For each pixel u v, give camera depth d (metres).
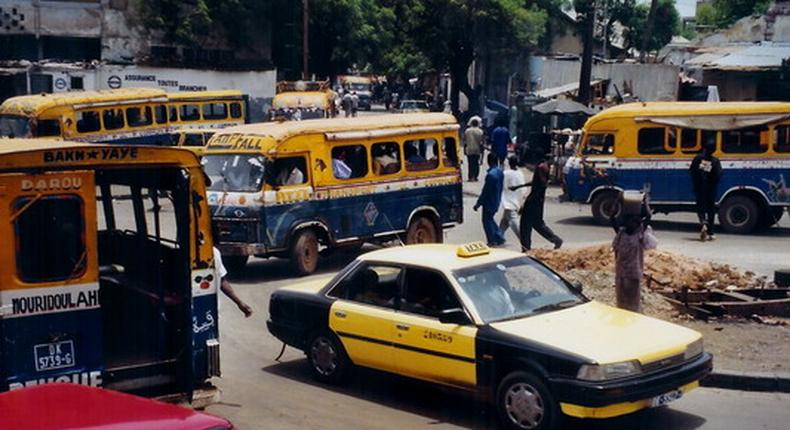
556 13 56.50
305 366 11.30
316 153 16.84
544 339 8.60
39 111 27.53
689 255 18.12
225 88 44.56
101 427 5.19
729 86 43.72
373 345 9.88
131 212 9.12
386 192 17.89
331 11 54.12
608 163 22.17
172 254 8.75
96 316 7.87
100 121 28.83
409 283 9.77
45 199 7.60
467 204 26.23
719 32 58.34
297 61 54.78
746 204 21.14
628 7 64.69
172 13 49.59
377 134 17.69
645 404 8.41
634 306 11.57
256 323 13.55
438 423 9.20
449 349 9.14
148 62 42.75
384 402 9.90
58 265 7.68
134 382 8.26
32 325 7.60
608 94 41.91
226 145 16.73
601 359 8.23
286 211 16.39
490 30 51.66
